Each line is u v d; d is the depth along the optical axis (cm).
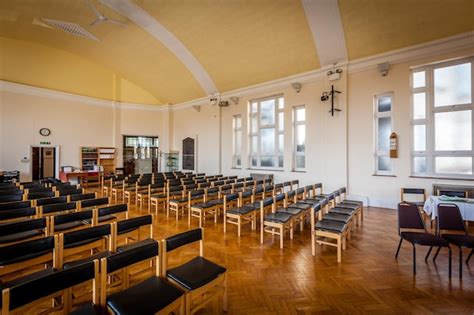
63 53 1010
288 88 816
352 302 228
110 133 1156
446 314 211
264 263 311
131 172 1221
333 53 666
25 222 253
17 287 134
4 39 884
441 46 554
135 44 846
